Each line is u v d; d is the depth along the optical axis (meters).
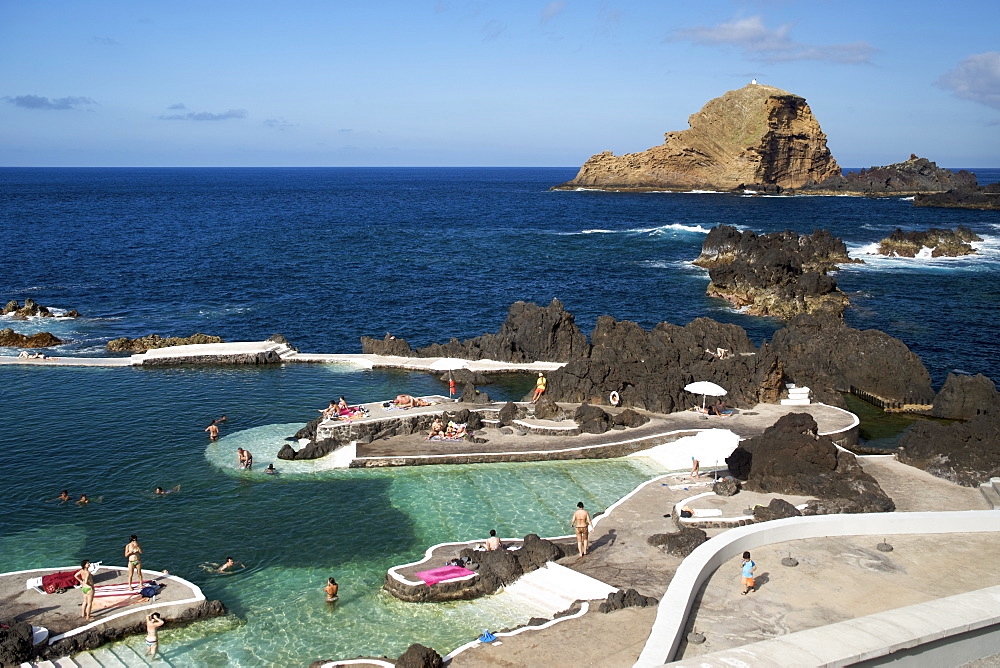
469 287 97.88
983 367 64.81
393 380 56.06
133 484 37.53
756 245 108.69
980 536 27.70
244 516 34.56
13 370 56.31
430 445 42.34
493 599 27.86
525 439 43.34
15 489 36.66
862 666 13.77
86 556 30.83
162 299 87.19
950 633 14.53
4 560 30.28
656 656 19.17
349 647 25.06
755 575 24.89
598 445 42.25
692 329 58.62
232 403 49.88
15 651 23.34
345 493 37.12
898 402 54.56
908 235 128.25
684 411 48.09
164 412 47.75
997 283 100.69
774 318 81.62
